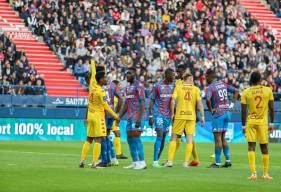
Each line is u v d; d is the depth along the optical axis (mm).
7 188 30172
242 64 90188
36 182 32250
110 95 44469
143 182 32969
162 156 53094
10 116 73312
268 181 35094
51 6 87125
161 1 93312
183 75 43594
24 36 85500
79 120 75250
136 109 40219
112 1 90500
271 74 89562
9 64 77812
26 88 75438
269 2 107000
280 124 80250
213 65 87688
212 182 33594
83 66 82312
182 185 32125
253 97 36062
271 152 60812
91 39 84625
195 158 43656
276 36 102375
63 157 48375
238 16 97875
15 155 49344
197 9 94812
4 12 87938
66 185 31500
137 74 81188
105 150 41438
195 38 90125
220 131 43062
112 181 33188
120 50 84750
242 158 52125
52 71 83250
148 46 86438
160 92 42250
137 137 40438
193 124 42750
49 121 74250
